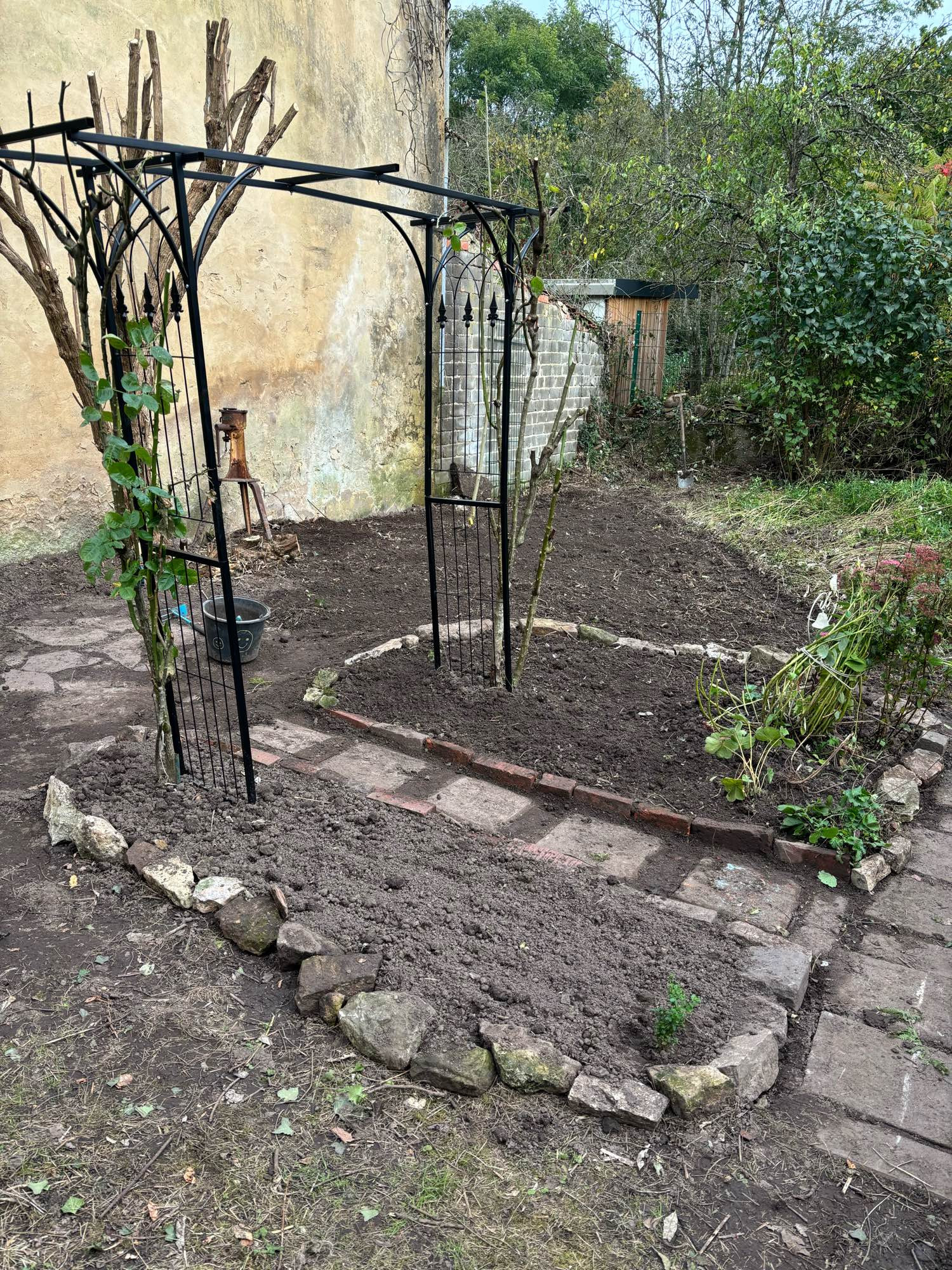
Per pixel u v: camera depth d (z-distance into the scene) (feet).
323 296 26.40
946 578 14.23
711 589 22.99
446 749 13.43
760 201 36.78
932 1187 6.80
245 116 11.18
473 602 20.77
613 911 9.71
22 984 8.42
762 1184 6.75
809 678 14.58
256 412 25.16
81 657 16.83
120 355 10.14
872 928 10.25
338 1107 7.18
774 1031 8.09
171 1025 8.00
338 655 17.26
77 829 10.46
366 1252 6.03
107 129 19.70
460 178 48.03
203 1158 6.69
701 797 12.47
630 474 37.19
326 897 9.48
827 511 29.01
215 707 12.66
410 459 31.12
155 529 10.01
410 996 8.08
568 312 36.65
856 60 41.06
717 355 47.50
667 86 55.52
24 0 18.35
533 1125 7.11
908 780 13.10
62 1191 6.38
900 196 34.14
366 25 26.43
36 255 9.21
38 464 20.59
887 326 31.99
